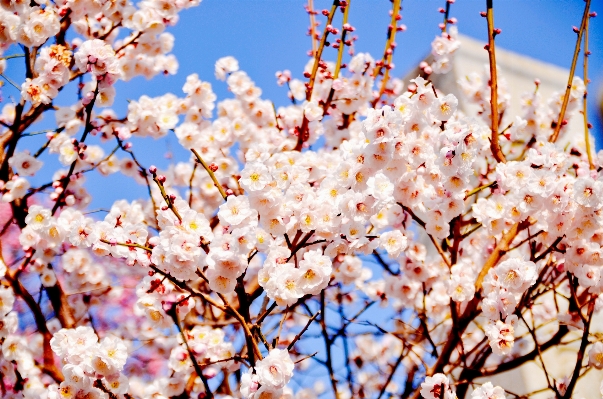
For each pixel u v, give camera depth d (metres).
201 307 4.45
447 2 4.12
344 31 3.94
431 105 2.83
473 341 5.04
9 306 3.42
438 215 3.35
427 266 4.01
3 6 3.46
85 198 4.31
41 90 3.38
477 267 4.03
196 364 2.66
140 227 2.79
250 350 2.53
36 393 3.35
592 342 3.36
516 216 3.12
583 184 2.79
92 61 3.22
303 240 2.61
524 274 2.97
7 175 3.74
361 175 2.62
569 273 3.10
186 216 2.56
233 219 2.49
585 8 3.67
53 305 3.73
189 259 2.44
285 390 2.50
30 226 3.38
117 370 2.69
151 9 3.98
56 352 2.72
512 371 5.36
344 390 5.12
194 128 4.00
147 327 5.06
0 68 4.04
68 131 3.81
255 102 4.50
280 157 2.84
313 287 2.48
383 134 2.56
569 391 2.94
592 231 2.90
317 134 4.27
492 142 3.33
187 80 4.17
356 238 2.70
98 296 4.87
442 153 2.71
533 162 3.03
